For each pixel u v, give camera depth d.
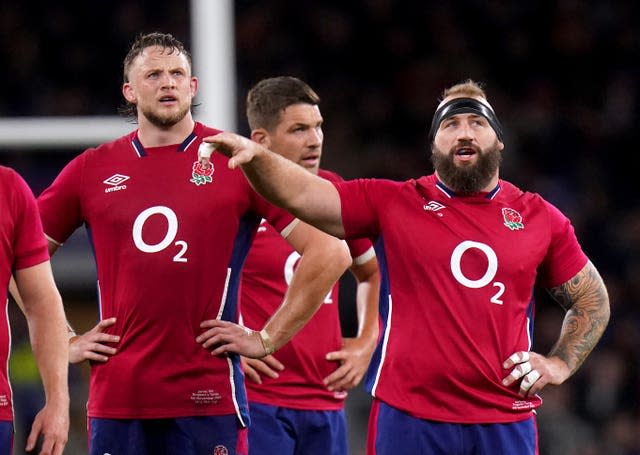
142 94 17.88
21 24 41.34
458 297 17.05
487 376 16.97
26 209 16.66
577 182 47.91
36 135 29.72
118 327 17.78
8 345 16.12
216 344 17.59
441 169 17.58
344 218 17.47
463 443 16.97
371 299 22.05
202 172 17.91
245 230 18.14
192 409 17.53
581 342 18.09
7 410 15.94
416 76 49.91
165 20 41.75
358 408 35.34
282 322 18.03
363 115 48.97
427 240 17.22
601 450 37.06
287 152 21.75
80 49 41.38
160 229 17.62
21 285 16.70
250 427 21.02
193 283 17.56
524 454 17.22
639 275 44.16
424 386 16.97
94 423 17.92
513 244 17.33
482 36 51.19
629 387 38.56
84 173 18.22
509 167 48.00
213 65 29.86
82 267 34.75
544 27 51.47
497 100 50.00
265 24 49.22
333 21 49.81
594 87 50.62
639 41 51.28
